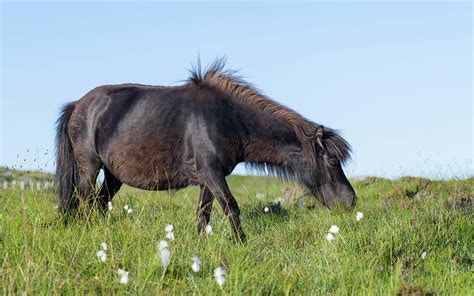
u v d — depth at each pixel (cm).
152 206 1060
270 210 1083
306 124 912
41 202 936
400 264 703
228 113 886
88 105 945
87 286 578
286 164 919
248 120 893
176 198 1410
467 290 630
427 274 714
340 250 754
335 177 923
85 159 947
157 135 888
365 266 697
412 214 927
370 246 764
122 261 641
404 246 777
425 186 1298
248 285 595
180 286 591
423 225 845
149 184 913
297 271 662
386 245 766
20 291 528
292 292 614
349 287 633
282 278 634
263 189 1542
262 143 901
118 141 905
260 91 927
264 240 840
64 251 673
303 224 941
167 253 591
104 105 927
